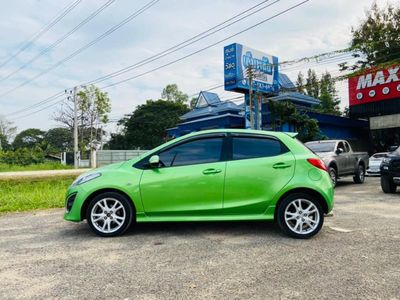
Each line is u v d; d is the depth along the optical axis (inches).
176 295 129.6
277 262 164.1
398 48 1249.4
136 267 159.0
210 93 1360.7
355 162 536.7
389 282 139.1
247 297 127.3
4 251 186.4
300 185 205.6
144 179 209.5
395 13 1326.3
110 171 214.1
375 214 280.2
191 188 208.1
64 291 133.9
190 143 217.6
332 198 210.2
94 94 2106.3
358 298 125.5
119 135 2591.0
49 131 3351.4
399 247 186.5
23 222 266.1
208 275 148.6
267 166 209.3
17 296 129.6
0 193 448.8
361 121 1210.0
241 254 176.4
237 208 207.5
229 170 208.8
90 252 182.1
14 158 1862.7
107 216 211.6
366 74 1039.6
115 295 130.1
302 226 206.8
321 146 507.8
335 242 197.0
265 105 1020.5
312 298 126.0
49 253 181.5
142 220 209.3
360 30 1352.1
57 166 1604.3
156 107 2444.6
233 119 1049.5
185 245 192.7
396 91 967.0
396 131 1093.8
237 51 907.4
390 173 407.5
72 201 213.2
